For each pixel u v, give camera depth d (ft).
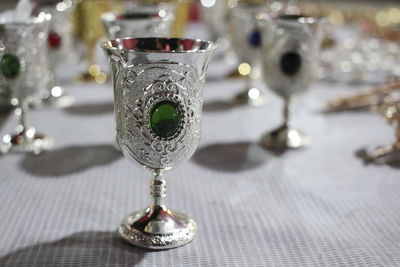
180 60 1.28
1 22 1.73
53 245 1.34
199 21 4.85
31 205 1.52
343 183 1.67
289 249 1.34
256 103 2.49
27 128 1.94
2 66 1.76
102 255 1.31
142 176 1.71
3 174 1.70
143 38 1.38
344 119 2.26
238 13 2.40
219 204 1.55
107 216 1.48
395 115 1.84
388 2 4.74
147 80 1.29
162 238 1.34
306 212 1.51
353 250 1.33
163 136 1.32
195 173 1.74
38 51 1.82
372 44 3.22
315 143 2.00
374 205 1.54
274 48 1.91
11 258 1.29
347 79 2.91
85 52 3.47
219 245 1.35
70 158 1.83
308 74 1.93
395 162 1.81
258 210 1.52
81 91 2.65
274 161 1.85
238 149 1.95
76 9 2.78
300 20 1.86
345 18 4.43
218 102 2.51
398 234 1.40
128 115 1.32
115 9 2.98
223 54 3.69
